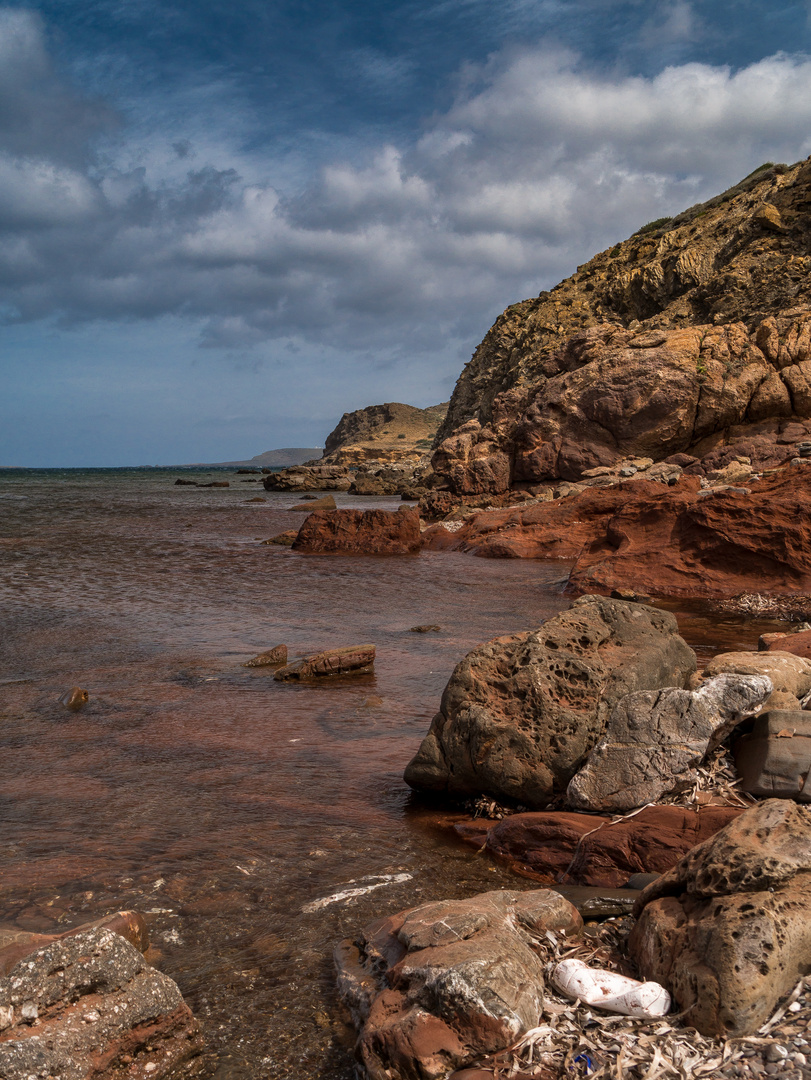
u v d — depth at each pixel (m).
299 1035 3.53
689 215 77.50
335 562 24.56
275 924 4.46
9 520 38.72
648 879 4.80
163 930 4.38
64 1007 3.21
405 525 27.78
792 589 17.09
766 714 5.64
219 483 83.81
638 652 6.90
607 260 81.75
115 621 14.41
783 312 45.81
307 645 12.61
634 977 3.70
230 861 5.23
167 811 6.05
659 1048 3.09
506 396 52.34
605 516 26.42
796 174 62.84
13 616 14.66
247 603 16.78
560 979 3.54
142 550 26.84
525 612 15.99
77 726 8.27
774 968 3.21
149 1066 3.24
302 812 6.11
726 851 3.77
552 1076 3.02
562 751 5.96
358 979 3.74
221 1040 3.49
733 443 41.03
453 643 12.86
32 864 5.14
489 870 5.23
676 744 5.53
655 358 42.59
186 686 10.02
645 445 42.75
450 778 6.30
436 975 3.28
